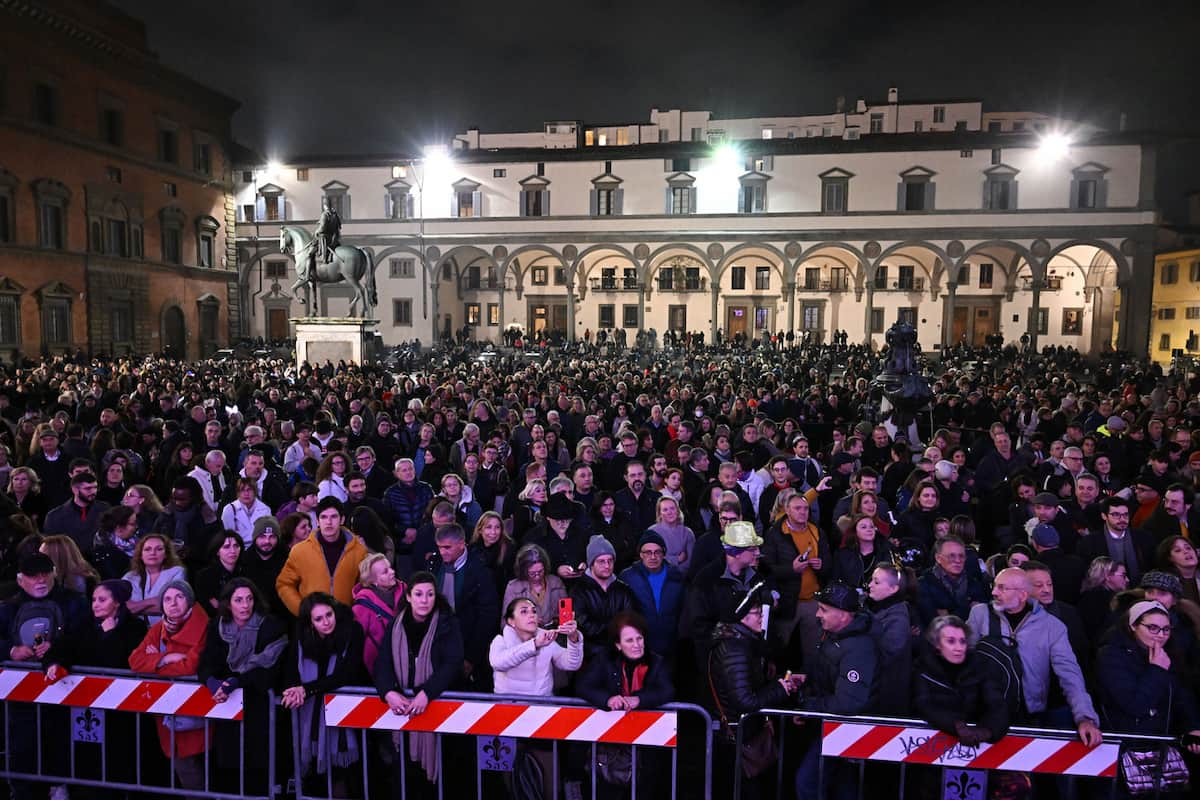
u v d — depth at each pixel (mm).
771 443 11789
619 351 48656
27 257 36125
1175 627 5605
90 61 39500
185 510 8055
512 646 5449
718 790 5699
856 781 5219
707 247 50812
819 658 5301
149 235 44219
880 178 48906
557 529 7434
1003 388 20547
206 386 20406
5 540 7246
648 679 5211
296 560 6582
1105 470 10039
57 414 12336
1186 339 49531
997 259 53000
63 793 5547
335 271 30031
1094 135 46188
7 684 5496
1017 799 4871
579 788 5410
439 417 13625
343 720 5223
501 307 52750
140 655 5672
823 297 55219
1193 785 5316
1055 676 5438
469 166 52531
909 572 6484
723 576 6059
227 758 5465
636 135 65125
